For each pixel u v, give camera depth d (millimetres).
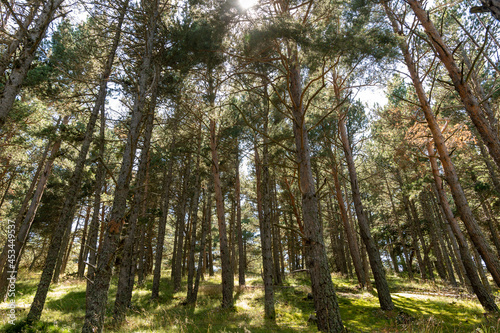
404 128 13742
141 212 16000
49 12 6305
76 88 11719
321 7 7027
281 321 9219
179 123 12727
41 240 26844
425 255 22141
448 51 7039
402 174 19734
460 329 7484
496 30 11523
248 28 7070
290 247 26219
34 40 5984
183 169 20750
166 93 10961
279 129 12844
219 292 14867
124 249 10195
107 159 16516
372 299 12297
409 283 19094
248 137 14422
